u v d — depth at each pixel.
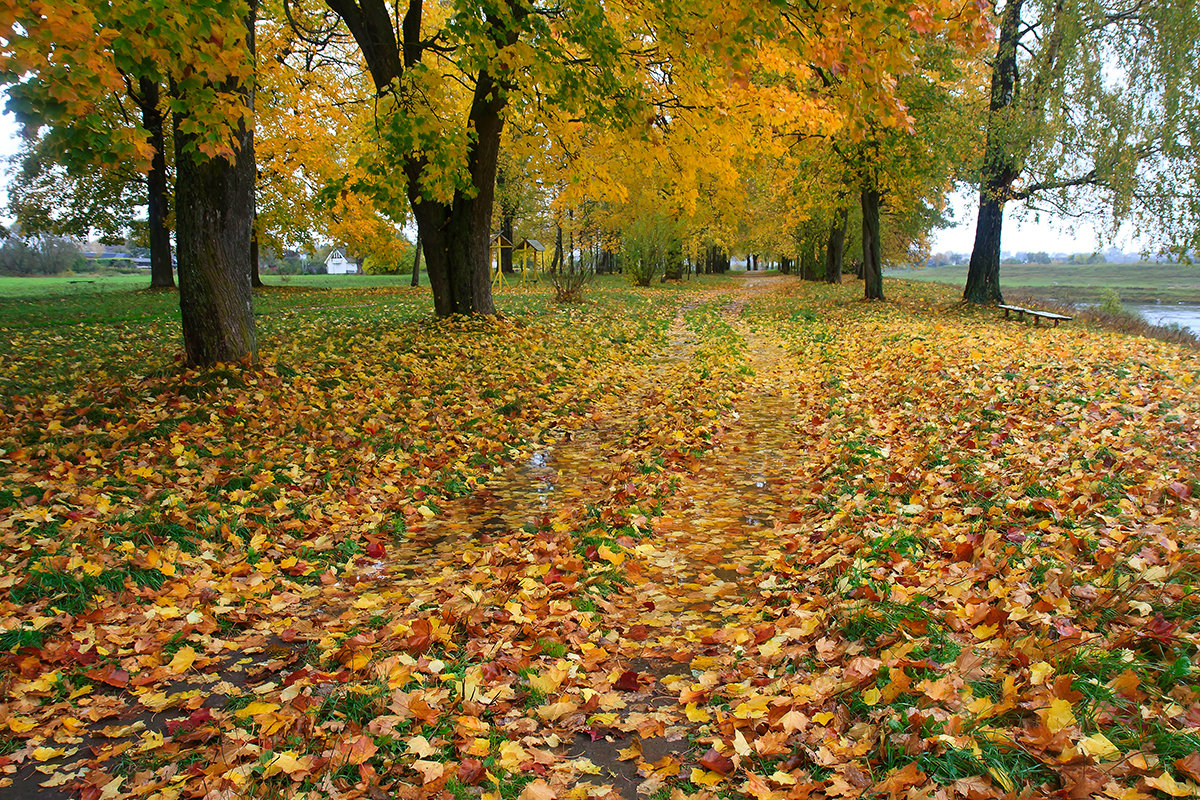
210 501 4.95
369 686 2.88
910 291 30.69
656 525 4.83
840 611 3.23
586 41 9.60
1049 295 34.88
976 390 7.68
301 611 3.84
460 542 4.77
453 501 5.55
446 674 2.99
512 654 3.20
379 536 4.85
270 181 25.70
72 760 2.60
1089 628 2.90
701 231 42.69
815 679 2.74
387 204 10.89
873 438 6.36
